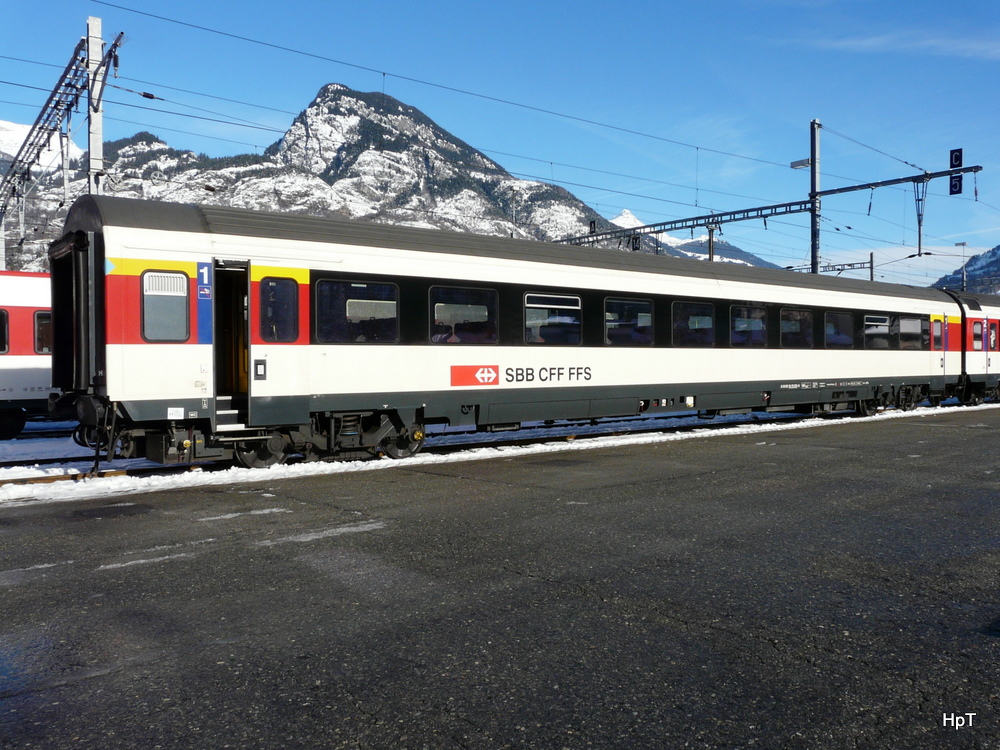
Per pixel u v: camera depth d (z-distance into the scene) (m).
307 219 10.91
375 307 11.10
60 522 6.95
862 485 8.66
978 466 10.10
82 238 9.40
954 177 22.28
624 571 5.28
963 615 4.40
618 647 3.93
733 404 15.82
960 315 21.72
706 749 2.90
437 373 11.66
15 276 16.91
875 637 4.07
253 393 10.00
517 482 9.03
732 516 7.03
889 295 19.50
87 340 9.34
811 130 26.09
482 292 12.22
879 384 19.02
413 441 11.73
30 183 28.12
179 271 9.58
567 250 13.70
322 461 10.99
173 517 7.12
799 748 2.91
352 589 4.89
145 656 3.83
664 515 7.08
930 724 3.11
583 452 12.01
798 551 5.80
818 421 17.25
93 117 18.22
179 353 9.56
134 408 9.27
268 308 10.16
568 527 6.60
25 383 16.89
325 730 3.07
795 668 3.66
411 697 3.36
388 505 7.62
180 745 2.95
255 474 9.75
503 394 12.40
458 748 2.92
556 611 4.48
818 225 26.11
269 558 5.63
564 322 13.21
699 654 3.84
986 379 22.53
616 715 3.19
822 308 17.62
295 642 4.01
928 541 6.10
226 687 3.47
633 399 14.14
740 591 4.84
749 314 16.11
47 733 3.05
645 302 14.35
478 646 3.95
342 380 10.74
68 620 4.35
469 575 5.20
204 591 4.87
